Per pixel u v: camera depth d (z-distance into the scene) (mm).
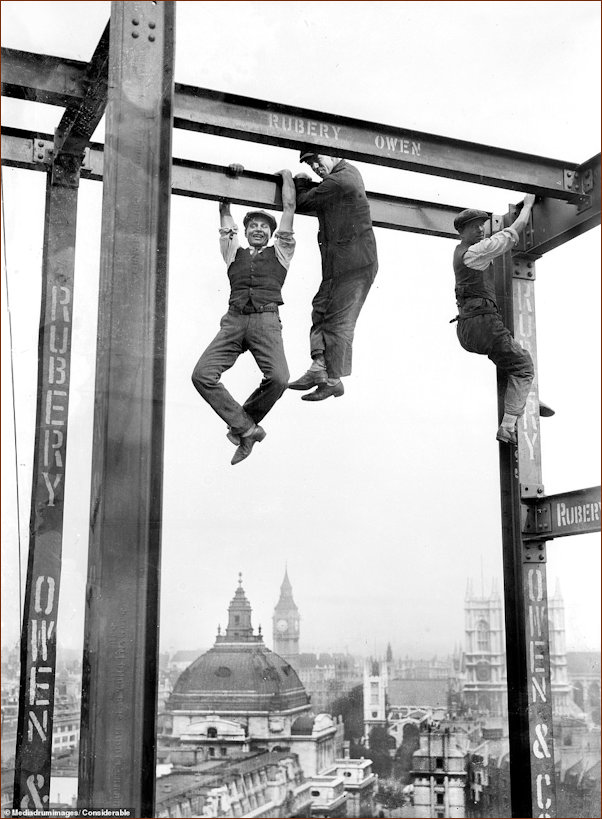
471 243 10609
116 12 7418
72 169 9695
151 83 7430
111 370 7066
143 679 6863
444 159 9828
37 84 9023
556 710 10336
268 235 10016
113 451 6996
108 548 6898
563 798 10078
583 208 10289
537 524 10430
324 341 10180
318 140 9359
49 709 9102
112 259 7176
